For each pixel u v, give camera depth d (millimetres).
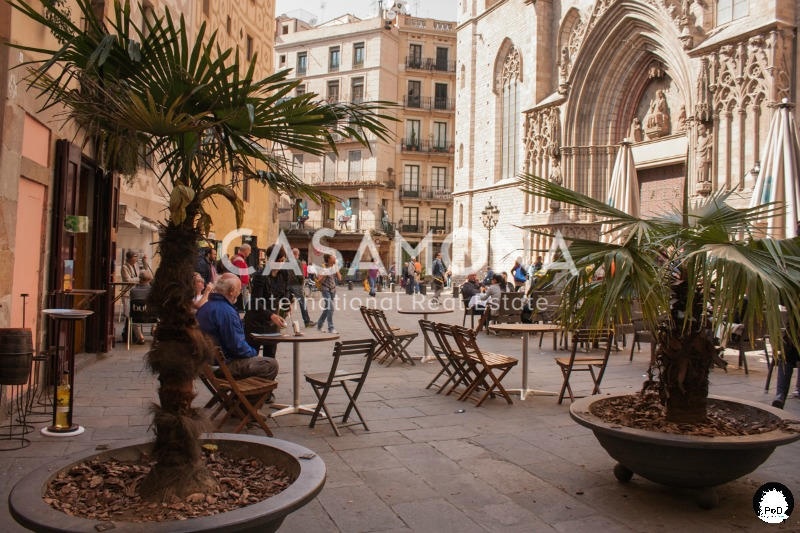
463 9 37031
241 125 3277
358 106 3551
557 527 3973
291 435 6016
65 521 2510
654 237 4543
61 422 5801
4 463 4914
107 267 9961
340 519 4062
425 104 52969
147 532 2428
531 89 29562
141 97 3217
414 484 4719
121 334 12656
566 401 7562
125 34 3025
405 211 52656
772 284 3758
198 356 3191
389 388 8234
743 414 4809
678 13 20844
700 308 4496
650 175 23984
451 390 7844
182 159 3400
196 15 16609
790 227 11031
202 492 3061
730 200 18000
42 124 6914
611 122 25219
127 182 4055
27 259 6652
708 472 4031
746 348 9234
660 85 23609
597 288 4602
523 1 31406
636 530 3928
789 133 11297
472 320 14445
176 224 3213
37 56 6480
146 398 7227
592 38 24953
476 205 35250
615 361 10641
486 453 5504
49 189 7156
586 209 4746
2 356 5191
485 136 34719
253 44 23844
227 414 5988
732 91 18281
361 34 51688
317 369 9609
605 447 4496
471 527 3967
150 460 3236
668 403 4531
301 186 3873
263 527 2701
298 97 3176
